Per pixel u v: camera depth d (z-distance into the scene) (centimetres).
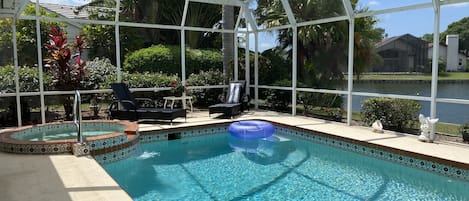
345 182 507
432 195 454
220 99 1105
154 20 1608
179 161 618
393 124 745
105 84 956
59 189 388
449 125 763
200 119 898
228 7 1179
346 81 939
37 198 361
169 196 455
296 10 965
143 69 1302
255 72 1102
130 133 677
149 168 576
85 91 877
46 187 394
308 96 990
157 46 1420
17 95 788
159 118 806
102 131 732
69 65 874
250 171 560
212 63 1414
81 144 533
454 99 589
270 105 1097
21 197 364
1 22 829
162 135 770
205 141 773
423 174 530
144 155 656
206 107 1164
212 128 841
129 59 1316
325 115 950
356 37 930
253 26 1073
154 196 455
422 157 534
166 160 624
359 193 463
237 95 1015
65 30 1419
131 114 820
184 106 990
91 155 555
